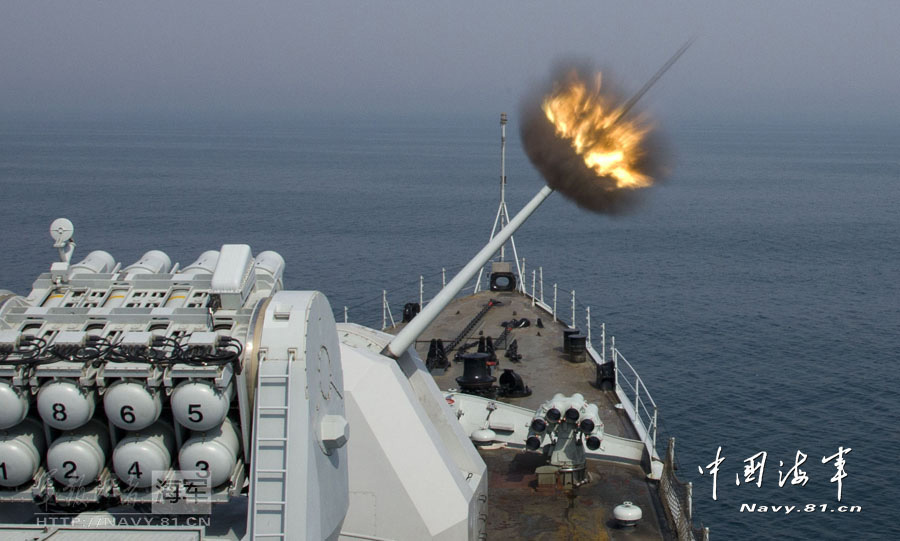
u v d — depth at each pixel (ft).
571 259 323.57
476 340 117.80
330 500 44.86
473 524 58.34
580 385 100.63
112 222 404.98
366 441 56.59
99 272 50.57
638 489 74.84
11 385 41.83
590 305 247.91
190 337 42.65
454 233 384.27
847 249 353.72
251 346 42.63
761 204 517.96
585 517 69.72
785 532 117.60
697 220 437.58
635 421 88.22
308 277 281.33
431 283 269.64
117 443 43.47
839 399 168.76
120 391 41.34
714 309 244.42
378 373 57.77
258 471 41.57
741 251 346.13
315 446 42.86
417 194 567.59
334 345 47.67
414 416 57.72
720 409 162.81
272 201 512.63
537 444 73.05
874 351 203.21
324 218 433.89
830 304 253.03
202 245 342.44
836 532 117.70
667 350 202.80
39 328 44.68
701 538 66.69
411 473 56.65
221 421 42.14
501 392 95.86
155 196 528.63
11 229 365.81
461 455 63.36
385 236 373.40
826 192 602.44
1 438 43.19
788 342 210.59
